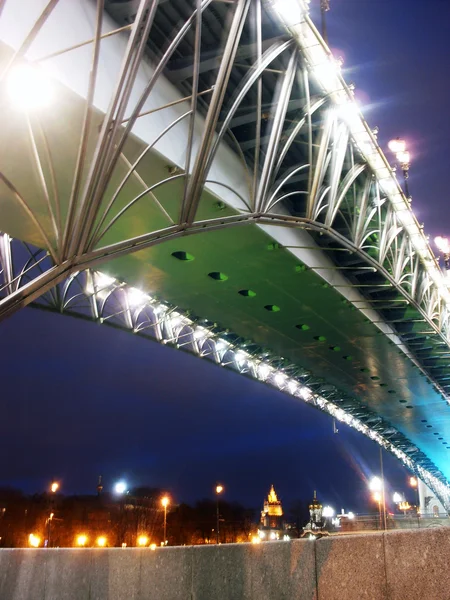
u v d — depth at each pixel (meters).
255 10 20.03
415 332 44.91
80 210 15.47
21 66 13.23
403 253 37.41
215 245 27.19
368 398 66.69
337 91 25.19
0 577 11.72
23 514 128.62
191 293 34.31
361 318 38.91
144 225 23.66
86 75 15.58
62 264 15.77
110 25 17.09
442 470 127.50
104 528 129.88
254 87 23.27
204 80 21.42
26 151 16.94
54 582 10.09
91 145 16.89
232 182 23.50
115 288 38.12
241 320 39.62
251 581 6.98
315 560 6.30
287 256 28.66
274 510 190.62
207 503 176.25
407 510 166.12
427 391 62.19
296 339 44.19
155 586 8.15
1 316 14.46
